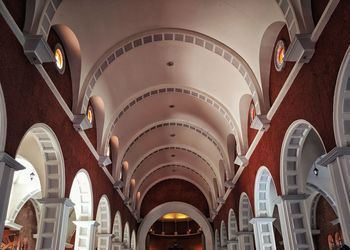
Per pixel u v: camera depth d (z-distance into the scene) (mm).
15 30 6195
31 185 15289
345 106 5773
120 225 16641
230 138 15055
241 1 9016
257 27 9359
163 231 30953
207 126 16016
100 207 14047
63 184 8602
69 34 9211
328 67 6129
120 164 15742
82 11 8750
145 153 19172
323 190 15688
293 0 7160
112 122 13172
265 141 10289
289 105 8227
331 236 17453
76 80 9789
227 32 10305
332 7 5832
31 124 6941
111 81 12016
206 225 22906
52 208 8391
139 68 12398
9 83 6027
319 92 6535
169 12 10047
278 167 9125
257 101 10133
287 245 8328
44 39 6672
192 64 12414
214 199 21094
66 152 8977
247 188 12789
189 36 10938
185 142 19156
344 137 5734
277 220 20219
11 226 15086
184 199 23969
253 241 13906
